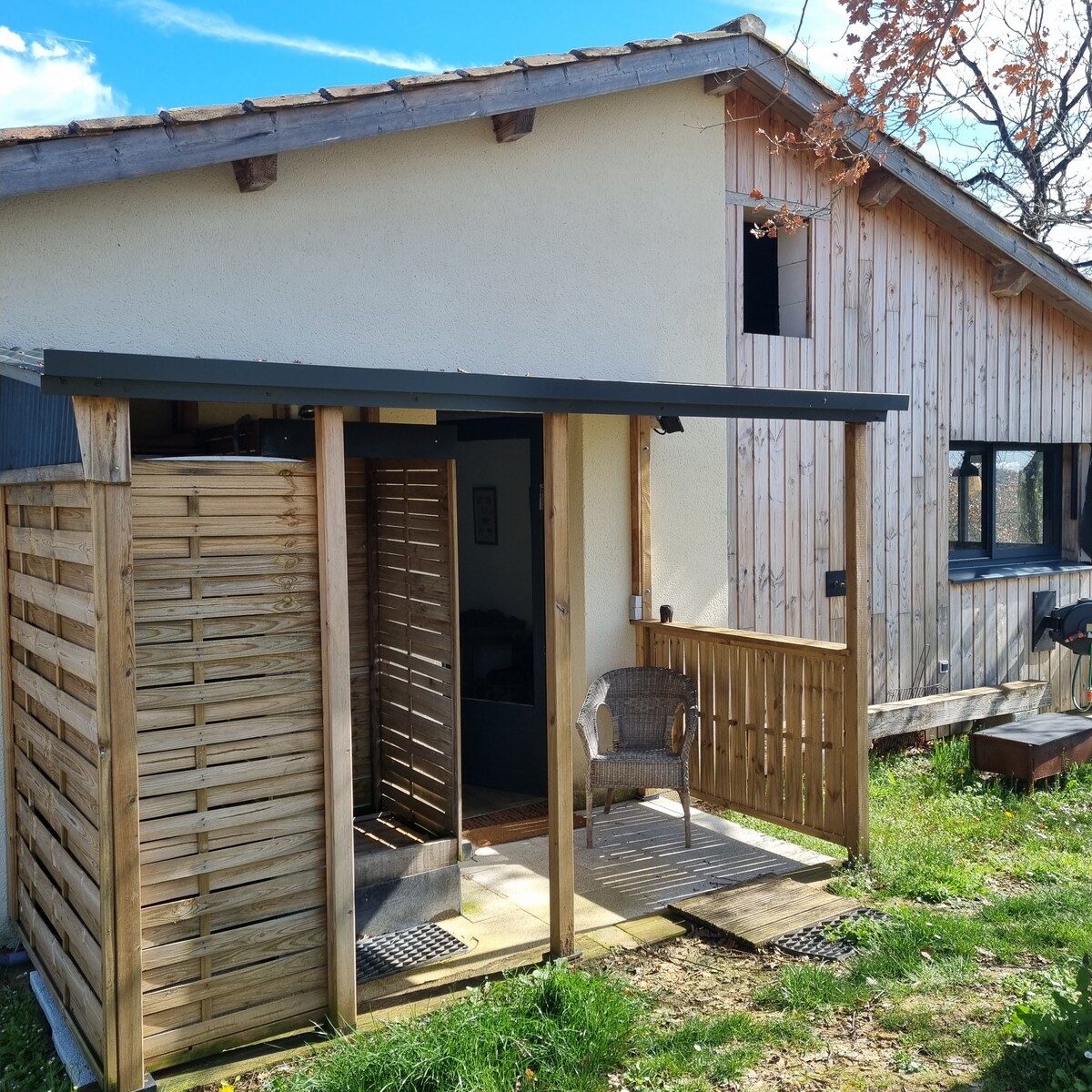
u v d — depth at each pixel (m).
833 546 7.83
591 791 5.96
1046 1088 3.42
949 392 8.55
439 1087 3.35
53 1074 3.54
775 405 5.05
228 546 3.62
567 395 4.27
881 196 7.70
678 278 6.80
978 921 4.83
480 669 7.28
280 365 3.47
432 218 5.71
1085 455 9.77
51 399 3.67
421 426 4.87
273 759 3.73
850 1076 3.57
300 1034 3.80
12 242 4.52
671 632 6.60
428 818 5.23
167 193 4.89
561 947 4.48
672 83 6.71
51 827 4.06
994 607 9.01
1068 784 7.11
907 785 7.14
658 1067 3.62
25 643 4.26
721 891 5.21
